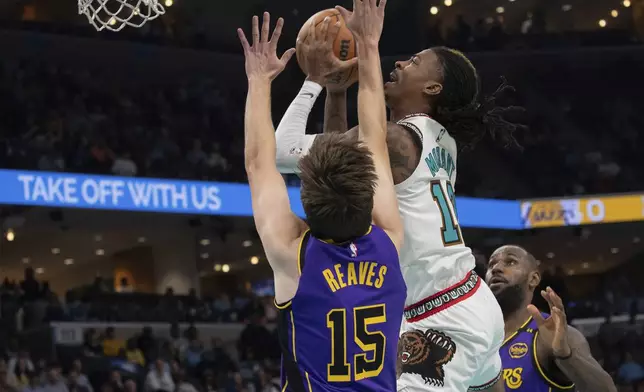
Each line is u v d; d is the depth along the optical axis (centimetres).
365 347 219
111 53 1878
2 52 1803
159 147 1773
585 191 1942
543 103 2086
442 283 297
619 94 2103
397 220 240
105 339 1424
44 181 1401
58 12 1941
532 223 1784
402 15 2112
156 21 1930
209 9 2048
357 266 222
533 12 2191
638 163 2023
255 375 1409
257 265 2208
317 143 226
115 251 2023
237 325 1616
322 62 296
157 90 1953
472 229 1947
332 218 219
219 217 1736
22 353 1238
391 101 316
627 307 1862
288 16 2077
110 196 1451
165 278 1947
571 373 405
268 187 231
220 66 1989
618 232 1984
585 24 2216
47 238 1856
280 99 2023
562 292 1864
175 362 1336
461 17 2103
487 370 313
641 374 1530
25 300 1505
